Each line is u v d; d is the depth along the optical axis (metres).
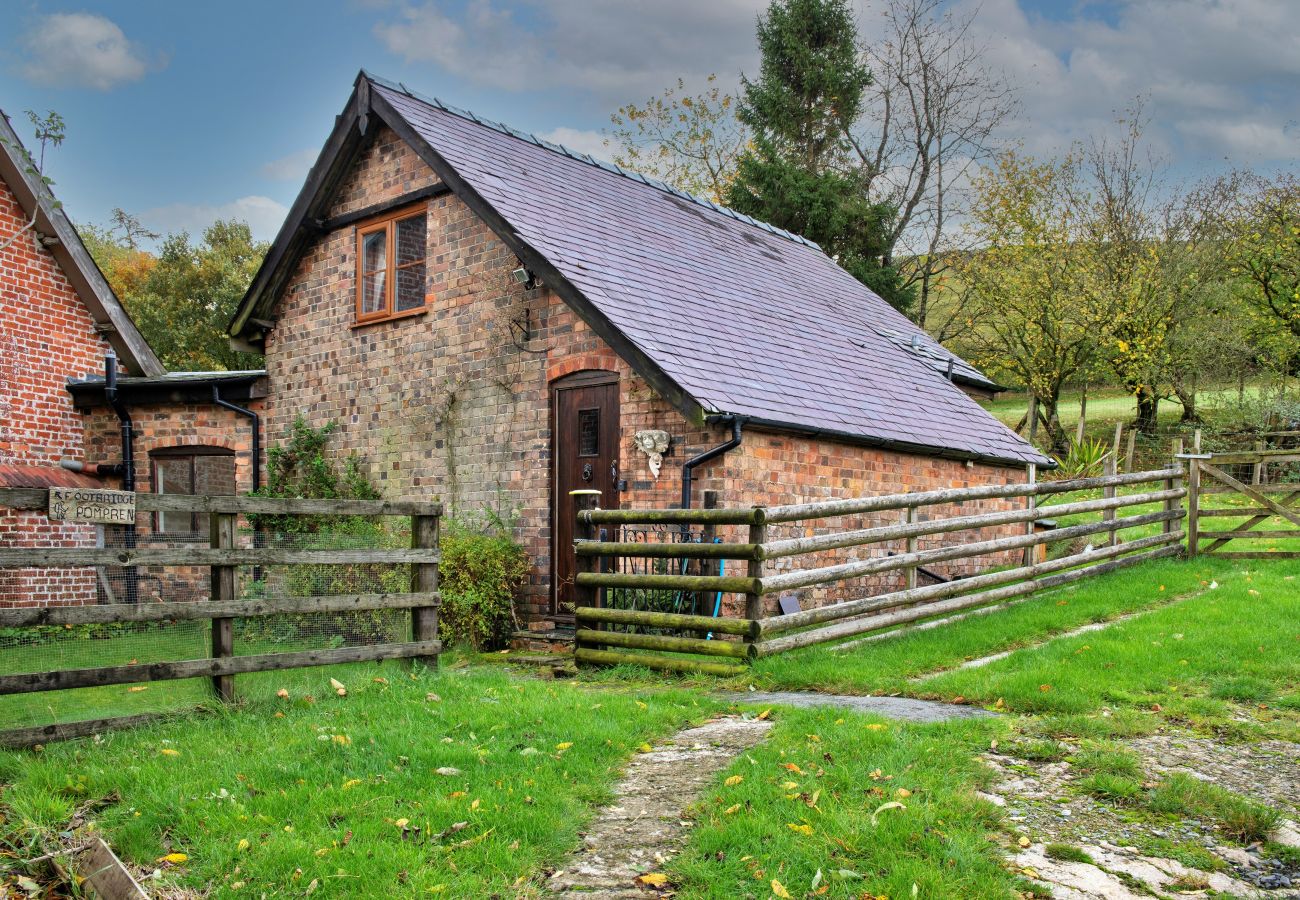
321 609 6.42
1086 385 28.80
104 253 36.84
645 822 4.20
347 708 5.90
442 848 3.86
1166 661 6.54
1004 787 4.40
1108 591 9.80
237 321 14.05
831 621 8.52
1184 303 26.08
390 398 12.61
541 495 10.79
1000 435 14.15
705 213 17.09
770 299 13.84
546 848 3.91
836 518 10.86
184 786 4.48
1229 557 11.77
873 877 3.54
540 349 10.88
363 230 13.10
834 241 30.47
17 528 12.39
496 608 10.25
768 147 30.77
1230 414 25.11
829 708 5.61
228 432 14.19
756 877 3.59
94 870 3.77
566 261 10.48
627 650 8.05
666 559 9.45
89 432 13.96
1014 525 14.46
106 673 5.34
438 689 6.45
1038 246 28.33
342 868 3.68
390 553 6.84
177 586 6.86
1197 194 27.22
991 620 8.73
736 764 4.73
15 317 13.07
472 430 11.59
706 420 8.90
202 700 5.84
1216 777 4.52
